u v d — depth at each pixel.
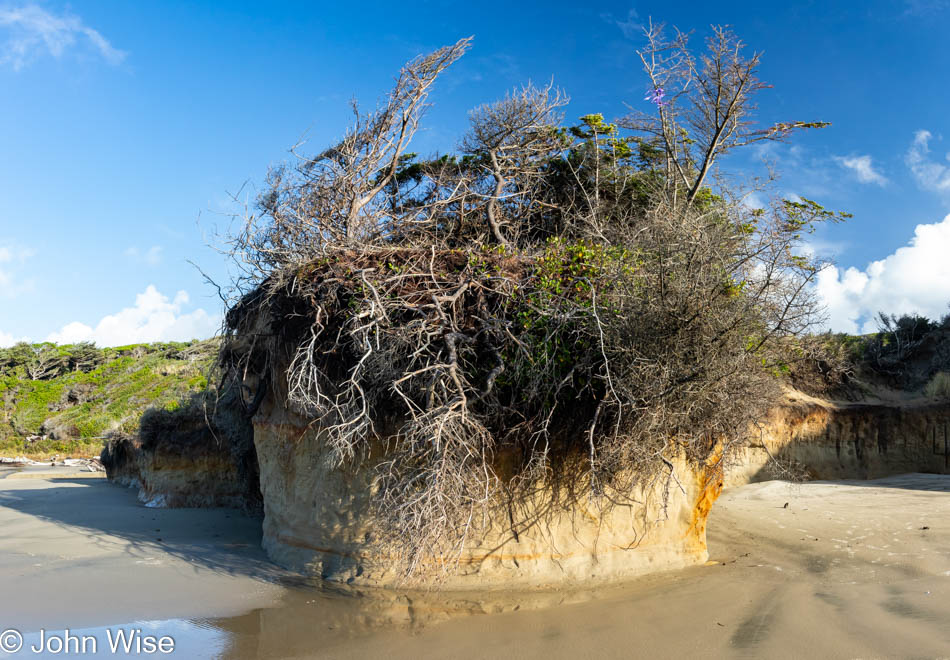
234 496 18.62
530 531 9.70
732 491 19.58
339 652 7.51
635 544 10.27
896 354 27.72
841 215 12.59
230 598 9.29
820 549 11.79
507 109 15.63
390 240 13.10
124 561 11.19
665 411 8.64
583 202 15.64
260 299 12.02
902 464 24.27
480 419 9.03
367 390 9.85
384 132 13.22
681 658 7.16
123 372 50.56
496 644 7.69
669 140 15.01
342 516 10.14
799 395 24.77
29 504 18.73
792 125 14.24
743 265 9.73
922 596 8.67
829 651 7.07
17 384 52.38
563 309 9.26
